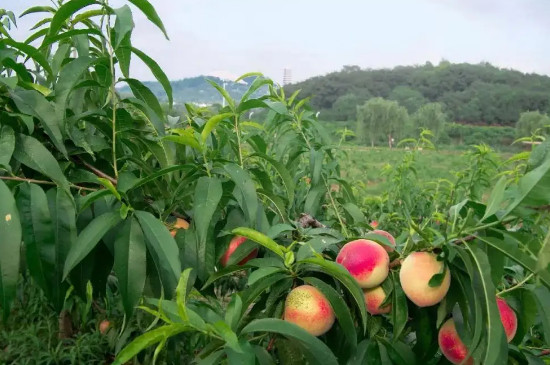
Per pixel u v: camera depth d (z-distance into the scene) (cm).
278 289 140
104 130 162
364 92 11025
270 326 114
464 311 133
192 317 106
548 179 107
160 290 150
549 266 127
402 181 479
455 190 443
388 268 143
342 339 144
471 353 128
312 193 211
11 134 135
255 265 137
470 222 127
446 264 131
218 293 375
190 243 146
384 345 147
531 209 113
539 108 9506
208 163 146
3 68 170
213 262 146
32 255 126
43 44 143
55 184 141
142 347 101
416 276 132
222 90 181
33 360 383
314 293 135
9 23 207
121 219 139
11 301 116
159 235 131
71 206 135
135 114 213
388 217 409
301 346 120
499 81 10956
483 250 135
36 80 181
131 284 129
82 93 170
